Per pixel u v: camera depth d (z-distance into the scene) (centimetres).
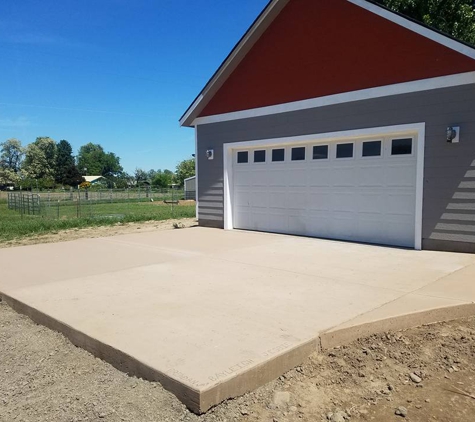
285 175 1016
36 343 381
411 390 292
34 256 756
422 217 768
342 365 324
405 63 772
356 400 281
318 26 900
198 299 461
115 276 584
